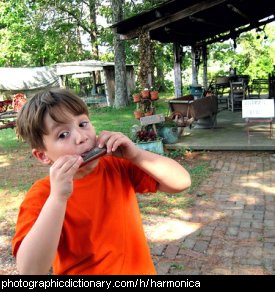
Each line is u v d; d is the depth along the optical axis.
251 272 3.20
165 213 4.64
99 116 15.60
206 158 7.19
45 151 1.24
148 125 7.88
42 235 1.05
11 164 8.27
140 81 8.52
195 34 12.05
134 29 8.66
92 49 24.69
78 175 1.31
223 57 26.03
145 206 4.88
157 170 1.37
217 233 4.00
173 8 7.89
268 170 6.14
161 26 8.27
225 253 3.57
